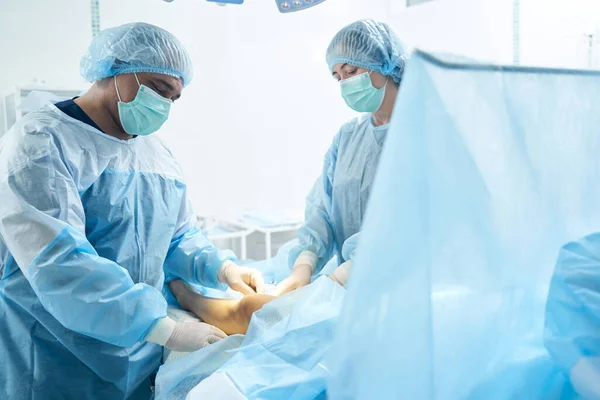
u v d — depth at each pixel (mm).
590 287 823
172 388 1084
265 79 3182
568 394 841
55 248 1147
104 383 1314
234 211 3213
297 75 3277
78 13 2676
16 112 2225
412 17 3172
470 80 711
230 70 3072
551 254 861
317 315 1061
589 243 874
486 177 729
